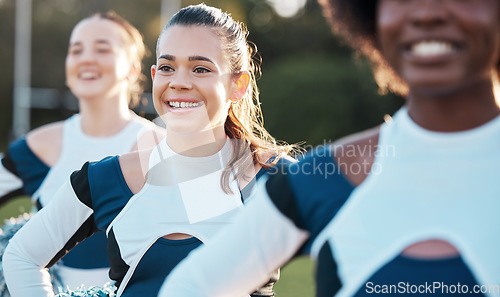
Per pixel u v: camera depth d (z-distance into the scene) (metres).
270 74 27.66
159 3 32.56
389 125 1.69
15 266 2.81
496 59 1.55
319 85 26.31
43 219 2.83
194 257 1.85
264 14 33.00
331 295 1.65
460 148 1.56
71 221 2.84
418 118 1.61
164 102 3.07
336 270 1.64
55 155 4.80
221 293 1.79
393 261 1.58
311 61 27.89
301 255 1.81
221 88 3.08
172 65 3.07
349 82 26.38
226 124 3.26
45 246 2.82
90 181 2.83
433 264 1.55
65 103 33.25
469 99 1.55
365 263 1.60
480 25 1.46
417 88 1.53
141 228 2.77
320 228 1.68
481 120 1.57
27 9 28.00
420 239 1.56
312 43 31.72
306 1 32.28
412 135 1.61
